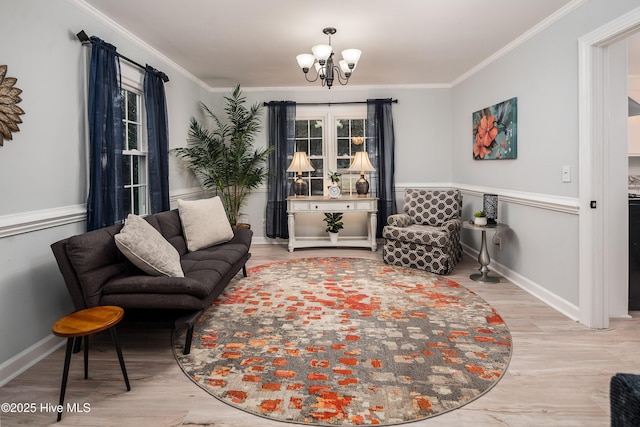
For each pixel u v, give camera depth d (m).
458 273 4.20
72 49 2.71
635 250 3.03
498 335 2.62
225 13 3.05
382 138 5.65
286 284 3.82
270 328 2.76
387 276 4.09
